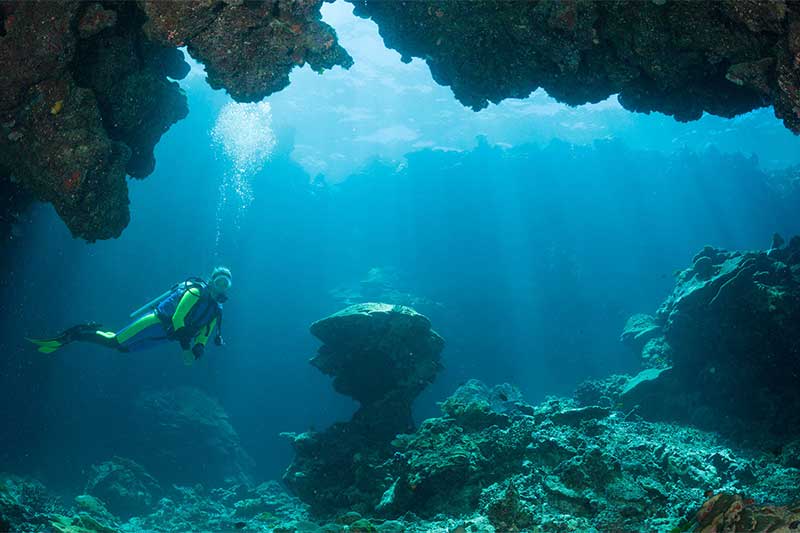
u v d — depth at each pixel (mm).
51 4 6512
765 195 32781
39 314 18844
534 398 27984
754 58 6789
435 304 28484
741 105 8539
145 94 8492
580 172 32844
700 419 13219
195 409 20969
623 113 47812
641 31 7418
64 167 7215
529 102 52094
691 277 15609
